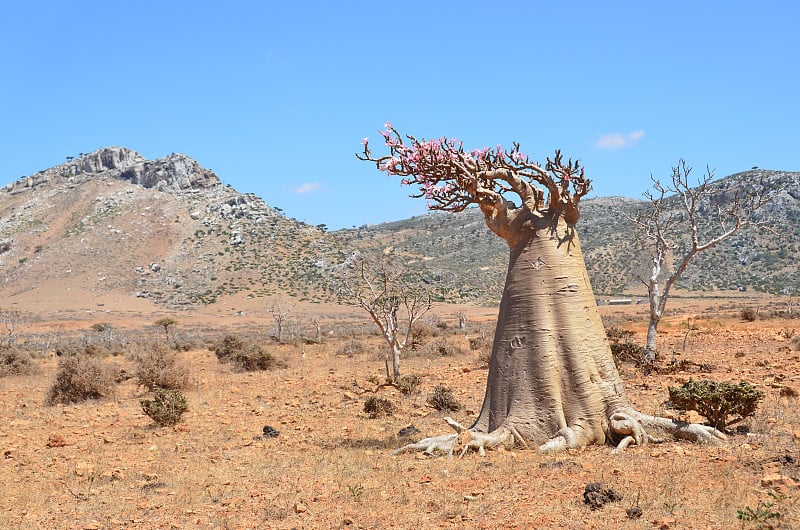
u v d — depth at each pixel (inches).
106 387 890.7
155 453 511.8
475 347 1330.0
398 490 344.2
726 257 5310.0
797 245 5216.5
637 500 288.2
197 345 2037.4
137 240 7219.5
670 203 5137.8
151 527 313.9
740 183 5526.6
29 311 5447.8
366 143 441.1
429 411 633.6
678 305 3757.4
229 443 538.9
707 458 351.6
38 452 538.3
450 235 7263.8
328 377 962.7
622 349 867.4
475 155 445.7
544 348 417.1
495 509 298.4
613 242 5698.8
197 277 6378.0
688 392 423.5
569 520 275.6
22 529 320.8
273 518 315.6
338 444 505.4
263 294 5851.4
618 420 408.8
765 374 656.4
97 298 6013.8
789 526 246.2
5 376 1228.5
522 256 433.1
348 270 5900.6
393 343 855.7
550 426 411.8
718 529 251.8
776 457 335.6
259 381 978.1
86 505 363.3
